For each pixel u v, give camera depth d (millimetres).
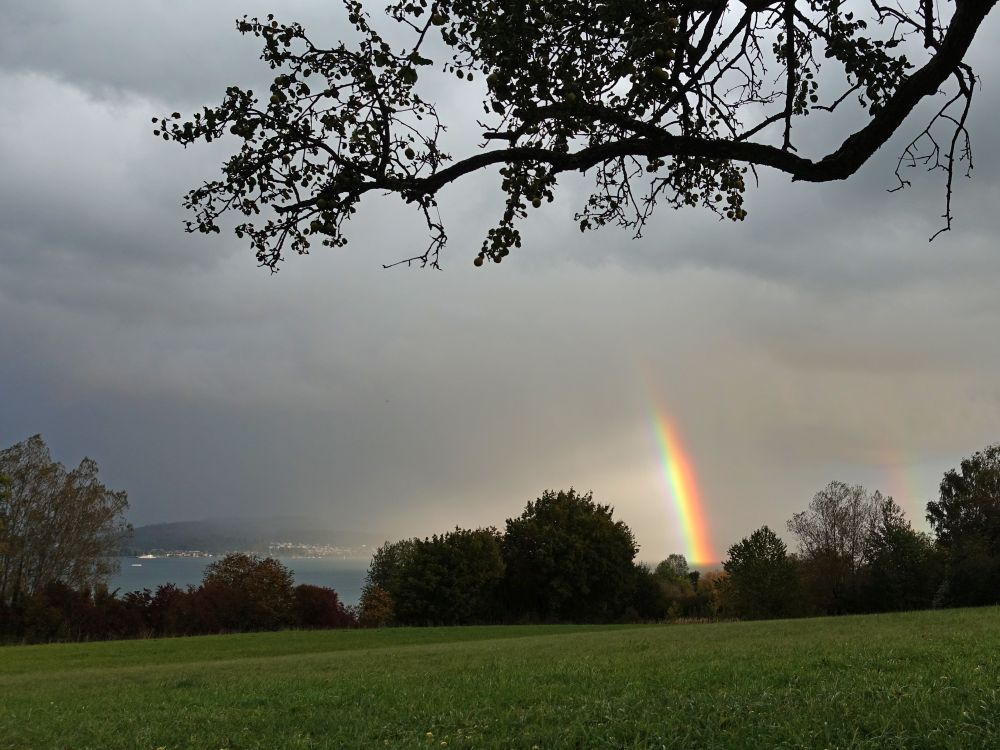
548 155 5066
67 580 62344
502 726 8258
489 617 73000
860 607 60562
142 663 30375
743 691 9016
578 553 71562
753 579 59562
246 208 5258
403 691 11867
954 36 4785
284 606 68062
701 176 6750
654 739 7000
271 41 5125
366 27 5234
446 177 5027
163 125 5023
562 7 4934
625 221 7152
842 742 6215
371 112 5070
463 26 5312
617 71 4762
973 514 55844
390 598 78125
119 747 8984
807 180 5246
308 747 8172
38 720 11609
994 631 15008
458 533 73188
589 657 16641
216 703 12281
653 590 76250
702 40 5785
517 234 5734
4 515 60688
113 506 65375
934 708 7047
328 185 5078
